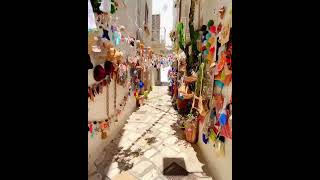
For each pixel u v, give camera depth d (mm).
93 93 3777
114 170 3848
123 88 6867
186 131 5492
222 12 3188
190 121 5469
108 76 4680
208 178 3594
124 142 5355
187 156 4492
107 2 3961
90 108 3789
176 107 10305
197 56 5516
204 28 4555
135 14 9039
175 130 6512
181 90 6957
